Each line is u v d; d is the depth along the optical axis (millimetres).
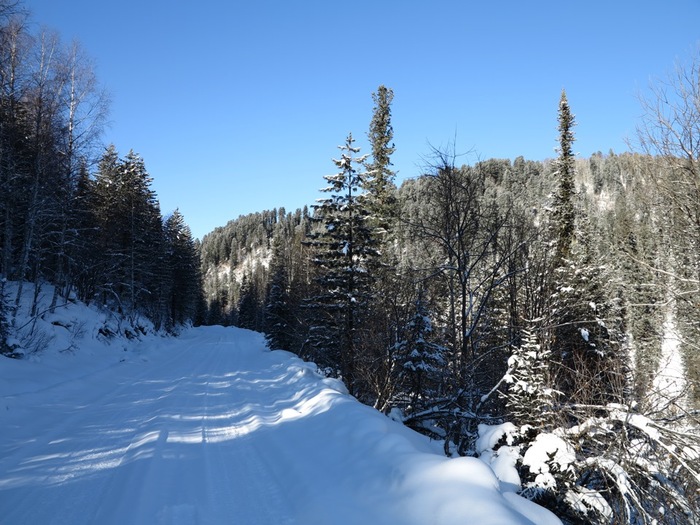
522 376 6887
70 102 19875
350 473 5344
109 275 32562
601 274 18234
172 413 9500
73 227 26094
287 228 161375
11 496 4910
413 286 13336
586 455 6531
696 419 7250
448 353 11344
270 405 11148
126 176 35375
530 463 5777
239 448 7000
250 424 8703
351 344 15945
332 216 17516
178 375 16766
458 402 9375
